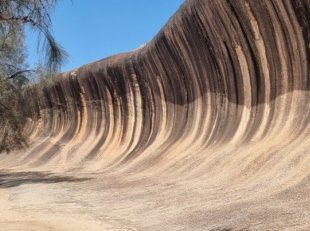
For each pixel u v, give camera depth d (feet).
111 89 117.29
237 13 64.08
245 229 28.63
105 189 61.57
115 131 115.96
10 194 61.77
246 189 44.21
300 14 53.57
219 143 67.97
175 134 87.04
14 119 77.71
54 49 22.17
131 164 90.68
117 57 116.98
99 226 36.09
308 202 32.30
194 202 43.06
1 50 66.23
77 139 128.57
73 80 129.08
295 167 43.16
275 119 57.47
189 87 84.53
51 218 40.19
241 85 67.21
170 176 65.16
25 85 75.25
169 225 34.55
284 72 57.82
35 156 134.51
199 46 76.59
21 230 34.04
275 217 29.89
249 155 54.54
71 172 102.27
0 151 84.12
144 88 104.01
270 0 57.77
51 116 141.18
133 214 40.81
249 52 64.44
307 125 50.42
